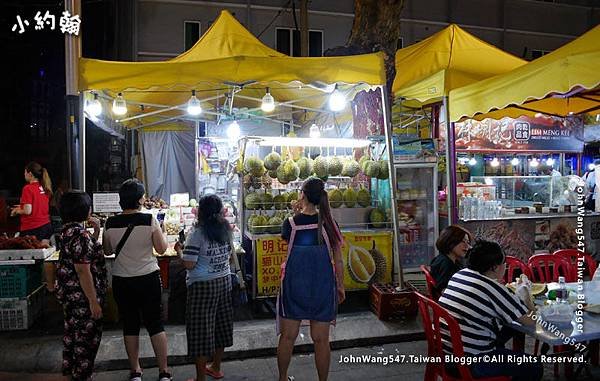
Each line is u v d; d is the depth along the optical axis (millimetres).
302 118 9680
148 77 4930
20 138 22172
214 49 7004
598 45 4109
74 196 3553
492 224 6750
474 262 3135
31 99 21812
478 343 2955
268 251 5559
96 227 4219
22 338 4848
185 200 6770
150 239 3801
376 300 5402
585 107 6629
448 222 6332
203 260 3771
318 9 16453
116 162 12672
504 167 10727
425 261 6426
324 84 5125
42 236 6582
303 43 13859
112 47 14969
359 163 6062
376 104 6609
